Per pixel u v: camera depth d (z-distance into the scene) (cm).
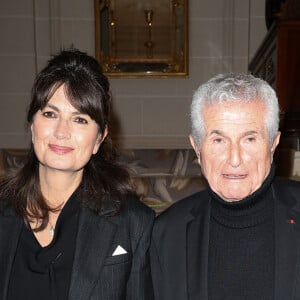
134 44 582
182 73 580
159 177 381
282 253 165
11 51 574
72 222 184
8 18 572
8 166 396
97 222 184
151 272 184
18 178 188
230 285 169
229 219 173
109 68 582
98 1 575
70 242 181
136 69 584
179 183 378
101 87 174
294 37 344
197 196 192
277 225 170
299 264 163
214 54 583
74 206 186
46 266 176
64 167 173
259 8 574
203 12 580
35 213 182
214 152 164
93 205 186
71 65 173
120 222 186
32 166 188
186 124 586
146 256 186
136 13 581
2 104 576
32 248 179
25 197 184
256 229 172
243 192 165
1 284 174
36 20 575
